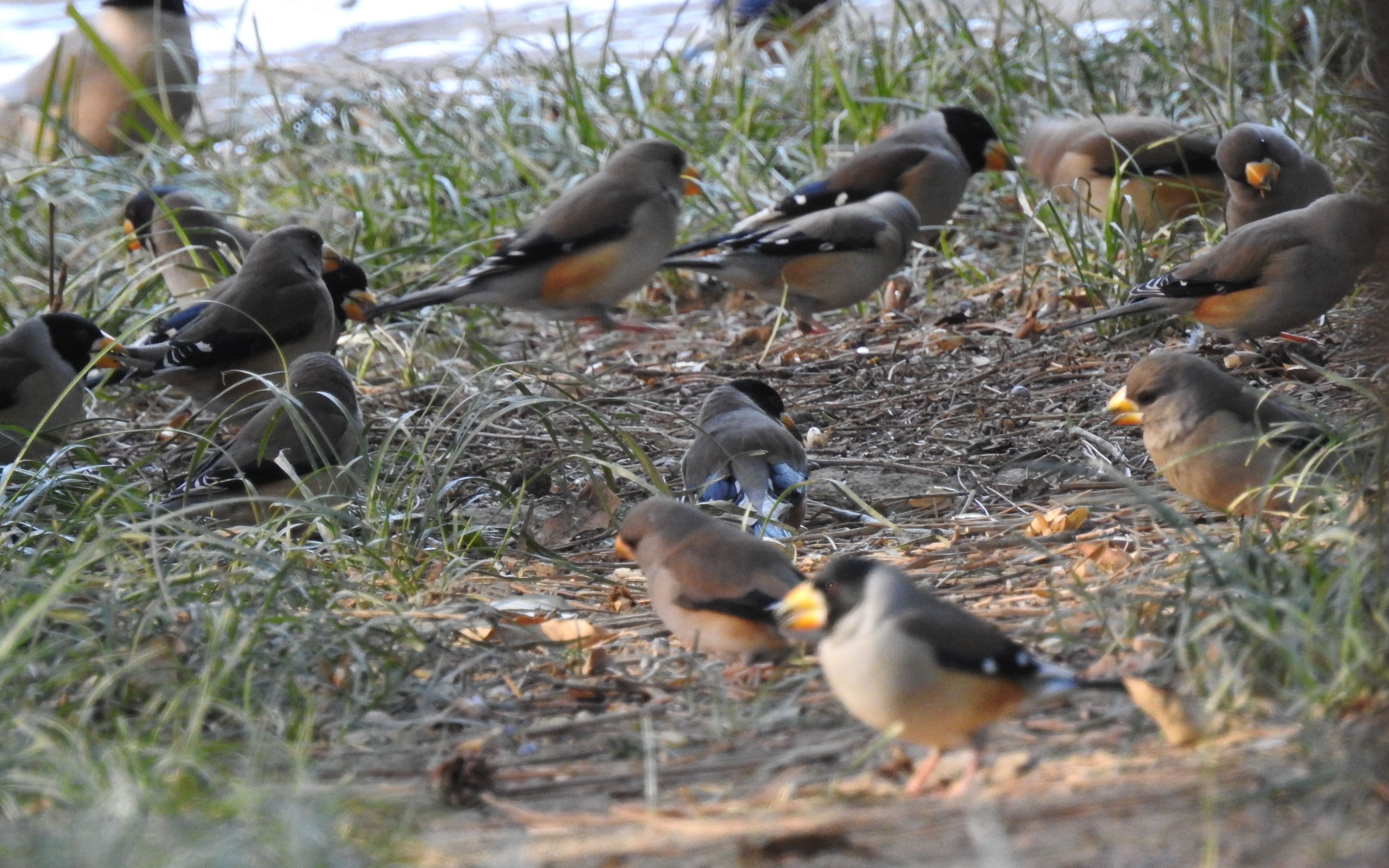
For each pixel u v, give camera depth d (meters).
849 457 12.05
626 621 9.04
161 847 5.37
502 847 5.88
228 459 10.69
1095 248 15.02
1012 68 20.12
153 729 7.12
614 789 6.65
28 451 12.42
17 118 22.30
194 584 8.74
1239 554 7.73
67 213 18.80
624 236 14.73
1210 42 19.17
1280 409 9.13
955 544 9.89
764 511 10.06
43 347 12.52
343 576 9.46
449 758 7.06
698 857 5.57
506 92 20.34
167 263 15.98
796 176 19.00
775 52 22.97
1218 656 7.00
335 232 18.08
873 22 21.27
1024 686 6.08
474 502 11.48
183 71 21.14
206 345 13.27
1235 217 14.05
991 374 13.56
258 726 7.15
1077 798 5.83
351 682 7.96
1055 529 9.84
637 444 10.69
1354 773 5.57
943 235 17.12
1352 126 15.44
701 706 7.62
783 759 6.72
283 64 23.20
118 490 9.39
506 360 15.37
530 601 9.21
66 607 8.09
